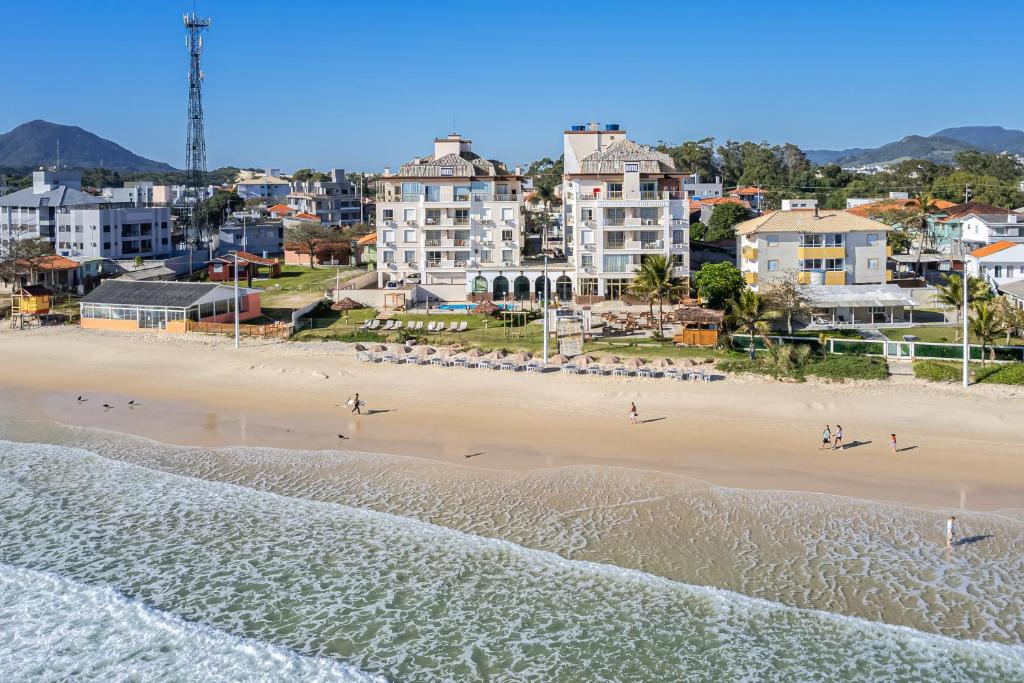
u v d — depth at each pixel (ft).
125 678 103.55
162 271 394.73
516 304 312.29
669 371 218.79
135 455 176.04
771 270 303.89
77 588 123.44
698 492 150.30
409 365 236.22
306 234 455.22
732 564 125.49
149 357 255.29
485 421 191.72
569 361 230.27
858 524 136.77
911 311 273.75
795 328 267.80
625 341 252.21
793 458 165.68
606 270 320.50
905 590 117.50
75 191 494.18
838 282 301.84
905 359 222.69
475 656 106.63
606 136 374.02
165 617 115.96
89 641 111.34
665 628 111.24
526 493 152.05
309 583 124.06
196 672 104.32
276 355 251.19
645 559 127.75
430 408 201.77
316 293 351.25
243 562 130.41
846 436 176.86
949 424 181.37
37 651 109.29
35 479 163.22
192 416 201.26
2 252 402.93
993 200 584.81
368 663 105.60
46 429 193.67
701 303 291.99
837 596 116.57
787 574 122.42
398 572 126.52
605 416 192.85
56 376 240.12
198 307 287.28
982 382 205.57
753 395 203.00
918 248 417.28
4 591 123.03
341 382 223.71
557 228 502.38
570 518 141.79
